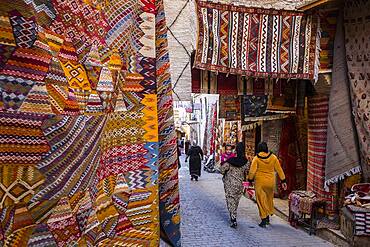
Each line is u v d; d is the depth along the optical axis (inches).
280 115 313.7
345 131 219.6
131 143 57.6
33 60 36.9
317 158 248.1
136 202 57.1
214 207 346.6
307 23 206.8
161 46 67.0
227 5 194.5
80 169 43.6
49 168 38.7
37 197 37.4
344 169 221.9
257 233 251.0
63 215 40.6
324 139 240.8
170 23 164.6
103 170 50.7
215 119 693.9
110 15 55.8
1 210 34.1
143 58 62.3
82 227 44.1
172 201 69.4
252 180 273.3
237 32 196.9
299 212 253.6
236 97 374.0
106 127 50.9
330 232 225.6
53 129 39.2
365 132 209.5
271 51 202.4
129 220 55.6
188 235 246.2
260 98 304.8
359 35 203.8
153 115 61.0
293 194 266.1
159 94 66.7
